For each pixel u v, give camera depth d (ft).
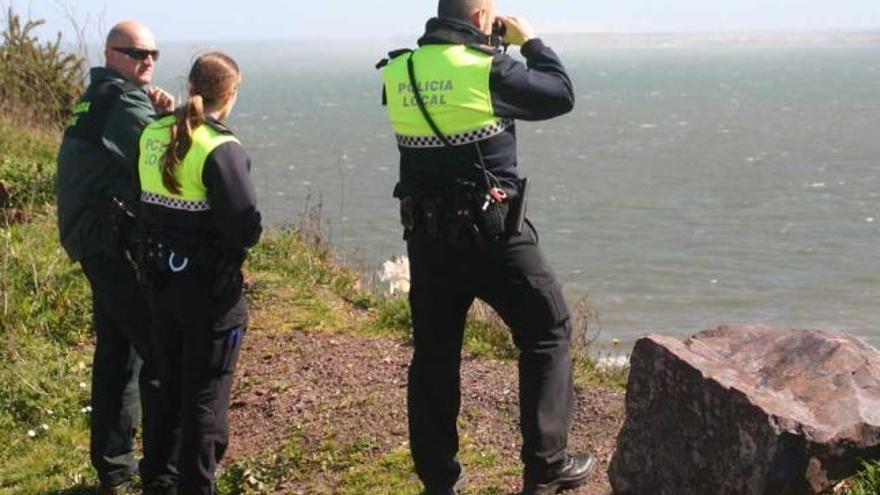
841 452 13.64
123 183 17.25
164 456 17.58
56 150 42.73
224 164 15.55
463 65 14.40
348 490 17.47
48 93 50.26
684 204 176.24
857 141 280.31
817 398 14.17
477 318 25.08
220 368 16.30
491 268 14.83
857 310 108.88
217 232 15.84
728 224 156.66
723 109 426.92
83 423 21.93
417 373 15.75
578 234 149.28
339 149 263.08
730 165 231.30
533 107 14.52
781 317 106.63
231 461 19.36
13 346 24.73
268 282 28.32
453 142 14.42
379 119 391.24
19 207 34.88
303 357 23.52
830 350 14.83
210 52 16.14
